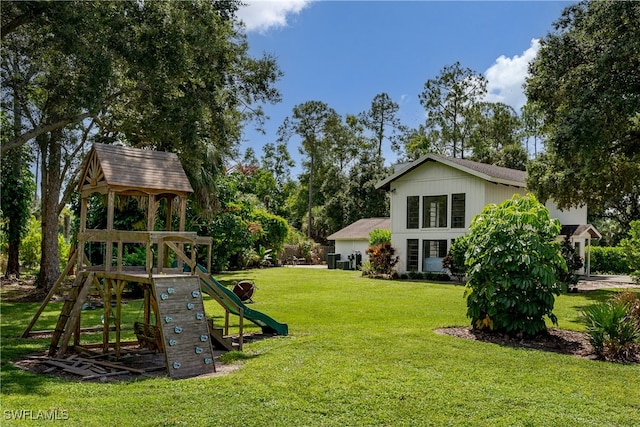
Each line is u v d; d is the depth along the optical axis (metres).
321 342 8.41
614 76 11.93
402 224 24.16
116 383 6.06
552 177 16.48
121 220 18.78
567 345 8.30
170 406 5.08
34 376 6.38
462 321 10.69
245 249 29.52
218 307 13.70
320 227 50.97
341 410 4.99
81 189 8.81
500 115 45.44
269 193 57.72
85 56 11.00
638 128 13.80
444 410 5.02
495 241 8.96
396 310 12.55
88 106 11.41
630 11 11.52
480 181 21.52
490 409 5.06
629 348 7.32
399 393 5.53
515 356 7.38
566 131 12.23
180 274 8.10
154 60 11.98
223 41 14.29
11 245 21.98
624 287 19.75
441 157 22.50
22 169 19.97
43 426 4.40
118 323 7.67
